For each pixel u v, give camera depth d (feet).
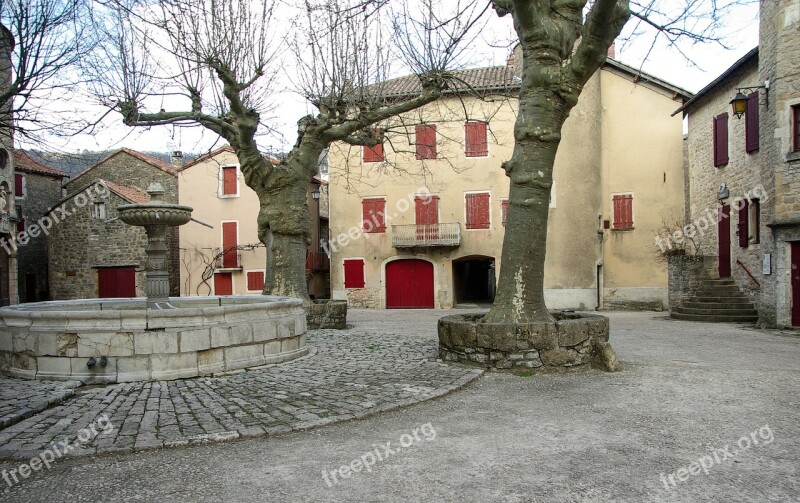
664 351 32.60
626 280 81.61
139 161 100.27
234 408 18.88
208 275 94.02
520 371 25.03
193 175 95.81
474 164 83.20
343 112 46.29
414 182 84.94
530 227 26.96
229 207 94.48
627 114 82.28
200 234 95.20
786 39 45.09
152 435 15.90
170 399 20.16
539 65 27.04
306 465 13.97
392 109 44.91
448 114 83.05
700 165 68.95
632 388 22.06
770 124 47.16
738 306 55.47
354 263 86.79
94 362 22.88
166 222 32.32
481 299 105.29
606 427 16.94
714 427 16.79
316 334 40.93
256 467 13.87
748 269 55.01
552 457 14.35
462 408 19.36
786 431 16.31
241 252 93.91
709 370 25.75
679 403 19.70
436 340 36.73
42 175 100.73
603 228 82.53
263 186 47.24
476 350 26.00
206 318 24.59
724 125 60.23
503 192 82.43
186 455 14.75
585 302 78.13
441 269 84.38
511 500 11.76
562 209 78.38
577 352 25.40
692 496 11.89
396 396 20.49
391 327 49.98
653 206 80.94
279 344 27.86
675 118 80.43
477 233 83.15
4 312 24.62
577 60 26.66
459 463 13.99
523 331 25.17
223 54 40.32
